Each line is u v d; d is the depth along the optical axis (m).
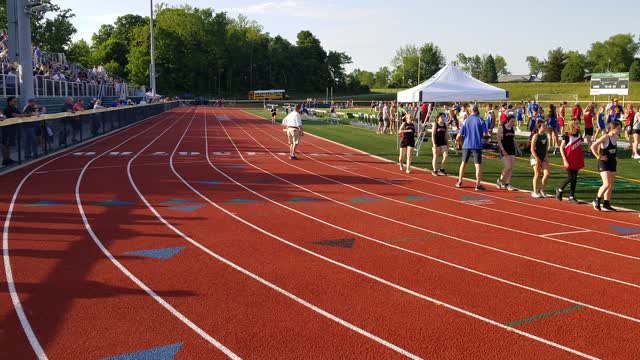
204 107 90.75
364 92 144.75
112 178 14.87
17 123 16.91
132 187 13.54
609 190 11.66
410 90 21.66
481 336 5.48
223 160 19.69
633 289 6.89
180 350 5.11
